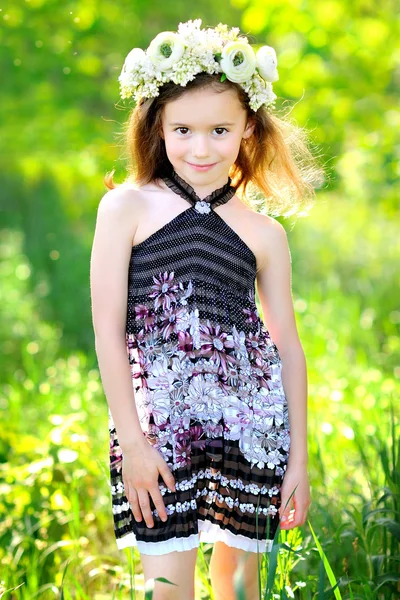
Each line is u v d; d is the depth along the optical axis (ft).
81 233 48.32
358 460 18.20
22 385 25.80
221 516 10.62
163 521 10.14
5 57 36.63
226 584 11.12
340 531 12.94
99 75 39.01
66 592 12.21
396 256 39.47
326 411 20.44
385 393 21.89
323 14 29.76
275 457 10.71
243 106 10.76
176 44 10.34
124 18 38.47
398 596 12.64
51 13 35.06
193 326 10.43
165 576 10.12
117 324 10.43
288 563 11.93
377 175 27.66
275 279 11.27
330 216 45.75
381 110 29.96
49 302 38.11
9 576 13.57
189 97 10.37
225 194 10.98
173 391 10.28
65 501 14.58
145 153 11.07
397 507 13.15
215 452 10.37
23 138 37.45
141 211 10.65
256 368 10.75
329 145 29.45
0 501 15.84
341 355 25.94
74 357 27.32
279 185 12.16
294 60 30.01
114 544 15.64
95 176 37.65
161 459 10.09
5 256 42.50
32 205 53.16
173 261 10.59
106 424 20.84
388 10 30.50
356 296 32.73
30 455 17.44
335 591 10.27
